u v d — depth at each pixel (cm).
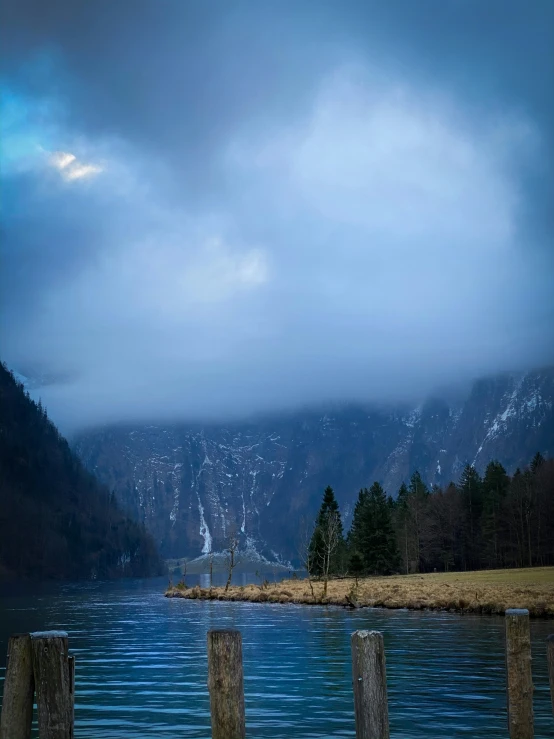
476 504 18162
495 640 4388
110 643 4834
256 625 5931
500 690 2725
